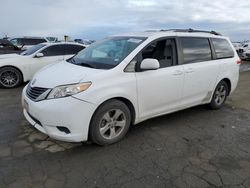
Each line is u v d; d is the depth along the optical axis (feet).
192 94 16.02
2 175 9.77
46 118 11.07
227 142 13.43
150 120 16.10
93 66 12.80
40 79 12.31
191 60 15.71
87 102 11.10
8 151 11.55
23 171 10.07
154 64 12.53
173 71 14.37
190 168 10.75
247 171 10.70
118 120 12.62
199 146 12.82
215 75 17.28
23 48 57.06
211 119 16.81
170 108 14.96
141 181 9.74
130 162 11.03
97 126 11.71
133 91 12.64
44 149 11.84
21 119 15.49
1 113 16.61
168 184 9.62
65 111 10.85
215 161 11.41
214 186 9.62
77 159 11.09
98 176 9.95
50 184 9.36
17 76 25.75
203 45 16.72
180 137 13.78
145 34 14.69
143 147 12.43
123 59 12.70
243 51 63.16
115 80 12.00
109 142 12.41
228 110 18.97
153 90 13.52
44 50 27.55
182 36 15.49
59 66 13.87
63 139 11.25
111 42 15.07
